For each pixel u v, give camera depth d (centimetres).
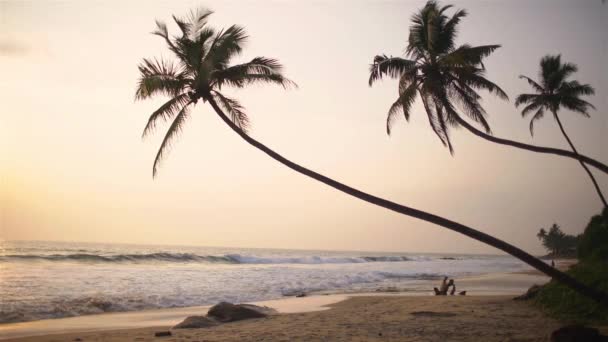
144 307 1900
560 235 14625
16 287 2178
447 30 1591
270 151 1190
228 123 1236
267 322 1349
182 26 1298
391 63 1625
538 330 1095
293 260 6262
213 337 1101
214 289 2525
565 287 1402
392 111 1697
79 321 1508
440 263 8319
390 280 3691
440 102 1688
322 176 1136
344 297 2288
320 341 1026
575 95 2519
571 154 1503
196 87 1247
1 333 1277
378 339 1037
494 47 1501
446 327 1177
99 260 4022
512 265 8219
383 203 1081
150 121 1288
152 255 4494
